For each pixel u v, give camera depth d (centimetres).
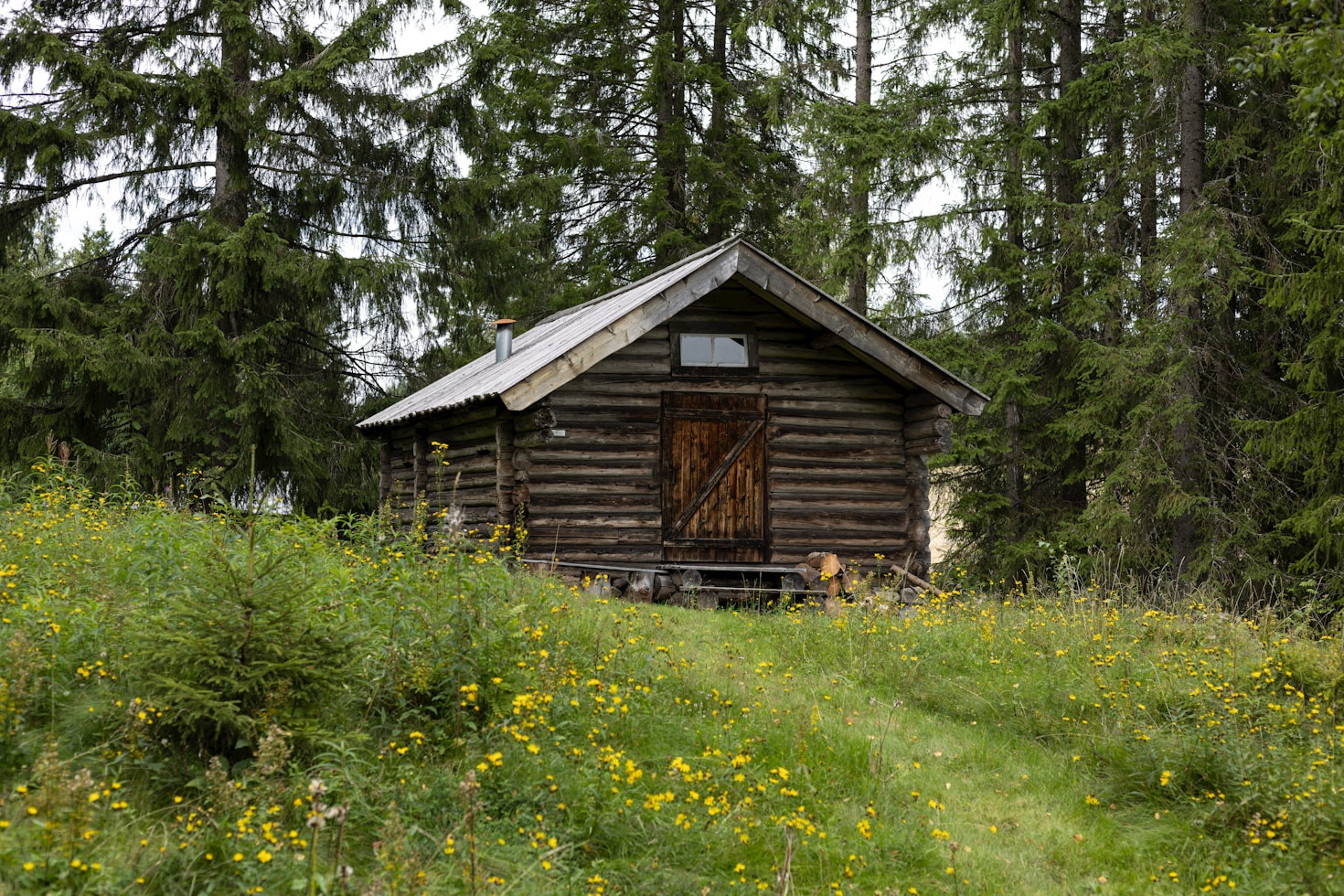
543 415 1243
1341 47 760
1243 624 1009
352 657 582
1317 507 1590
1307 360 1692
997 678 870
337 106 1959
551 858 494
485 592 695
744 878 515
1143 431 1773
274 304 2002
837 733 699
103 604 622
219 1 1884
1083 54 2208
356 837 491
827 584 1300
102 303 1948
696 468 1358
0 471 1667
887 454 1432
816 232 2142
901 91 2234
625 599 1261
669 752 633
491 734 600
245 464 1819
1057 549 1933
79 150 1808
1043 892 551
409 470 1695
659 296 1272
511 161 2619
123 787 495
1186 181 1809
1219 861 584
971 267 2059
